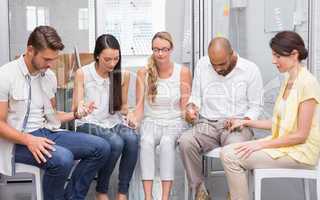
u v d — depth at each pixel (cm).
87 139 238
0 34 333
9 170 218
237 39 346
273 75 345
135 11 388
